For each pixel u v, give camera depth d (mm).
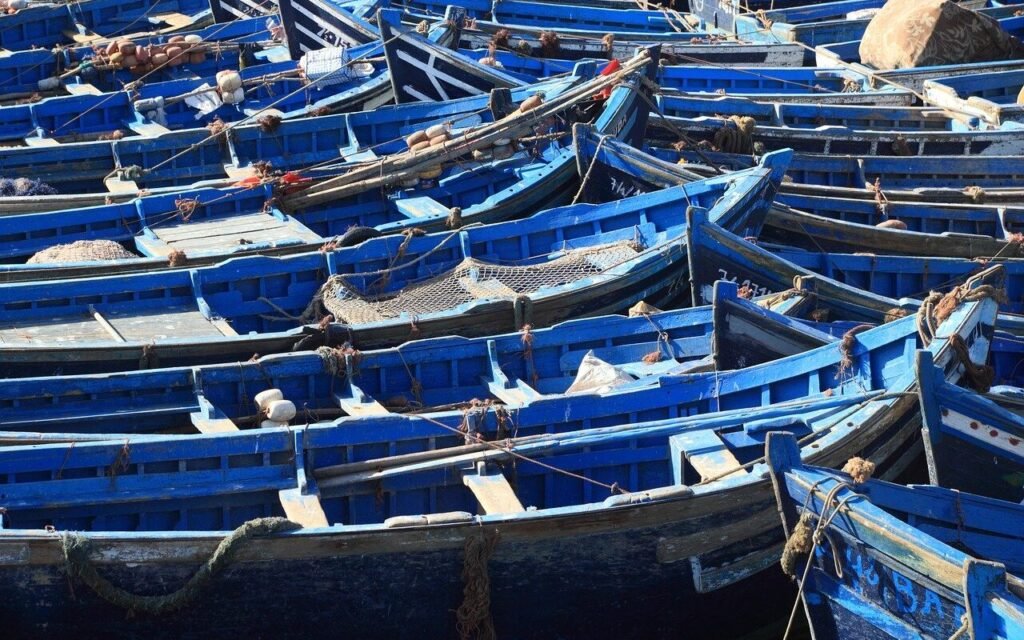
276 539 11641
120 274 17641
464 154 21453
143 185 21922
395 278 18203
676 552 12570
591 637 12992
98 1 30938
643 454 14078
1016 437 13023
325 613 12180
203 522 13234
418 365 15594
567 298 17281
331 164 22078
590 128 19984
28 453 12703
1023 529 12570
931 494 12312
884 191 21703
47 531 11391
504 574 12305
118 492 12859
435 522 11914
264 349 15969
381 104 25469
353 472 13398
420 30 27312
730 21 31875
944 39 28562
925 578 10828
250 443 13258
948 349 13812
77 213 19328
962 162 22797
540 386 16078
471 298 17375
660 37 29828
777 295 16984
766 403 14906
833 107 24859
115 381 14469
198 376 14727
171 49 26672
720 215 17672
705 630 13344
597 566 12484
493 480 13414
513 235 18781
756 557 12898
